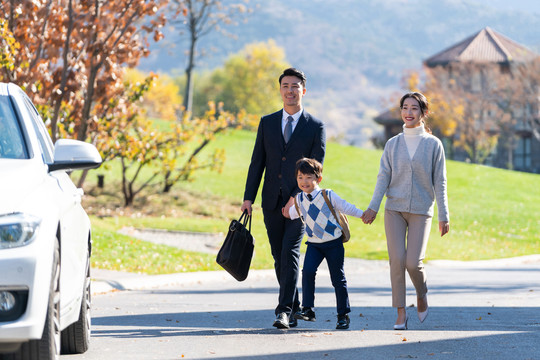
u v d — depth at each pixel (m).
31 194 8.99
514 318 16.67
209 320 16.70
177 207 57.78
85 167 10.25
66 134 37.38
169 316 17.62
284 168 14.19
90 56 33.06
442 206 14.27
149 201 58.53
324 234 14.03
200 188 64.31
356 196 65.44
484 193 71.06
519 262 44.53
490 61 136.12
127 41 33.75
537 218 62.75
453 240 52.50
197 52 96.31
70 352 11.67
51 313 8.74
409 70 136.75
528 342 12.63
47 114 35.41
